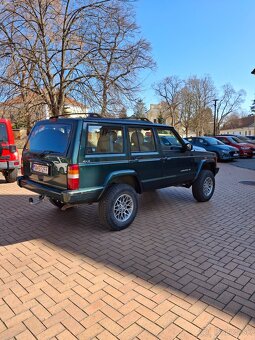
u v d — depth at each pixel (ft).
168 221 16.94
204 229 15.60
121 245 13.35
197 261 11.78
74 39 48.16
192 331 7.77
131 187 15.61
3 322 8.16
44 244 13.50
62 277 10.53
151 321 8.16
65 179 13.24
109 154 14.51
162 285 9.96
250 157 63.00
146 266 11.34
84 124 13.55
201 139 57.93
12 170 28.81
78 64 48.55
